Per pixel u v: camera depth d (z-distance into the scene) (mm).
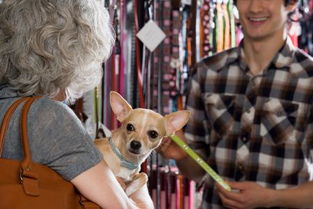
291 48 2146
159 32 2494
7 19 1317
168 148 2178
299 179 2086
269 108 2115
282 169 2090
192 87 2270
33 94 1314
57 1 1305
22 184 1186
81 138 1260
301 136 2090
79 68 1340
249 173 2125
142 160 1601
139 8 2521
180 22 2574
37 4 1298
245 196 2008
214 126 2201
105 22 1404
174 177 2625
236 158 2148
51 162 1229
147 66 2555
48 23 1288
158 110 2570
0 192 1174
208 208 2221
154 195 2604
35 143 1221
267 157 2104
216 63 2232
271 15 2072
